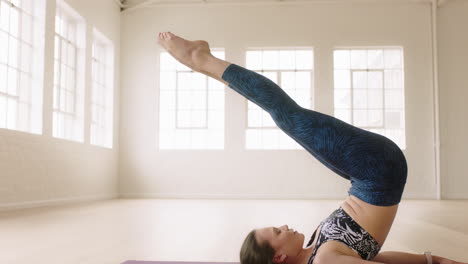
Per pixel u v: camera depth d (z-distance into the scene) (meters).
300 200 8.75
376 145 1.68
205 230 3.96
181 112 9.79
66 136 7.54
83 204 7.11
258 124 9.58
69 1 7.09
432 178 9.22
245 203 7.76
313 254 1.74
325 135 1.70
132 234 3.66
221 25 9.66
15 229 3.91
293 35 9.54
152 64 9.74
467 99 9.30
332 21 9.52
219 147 9.69
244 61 9.61
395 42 9.45
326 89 9.42
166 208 6.51
